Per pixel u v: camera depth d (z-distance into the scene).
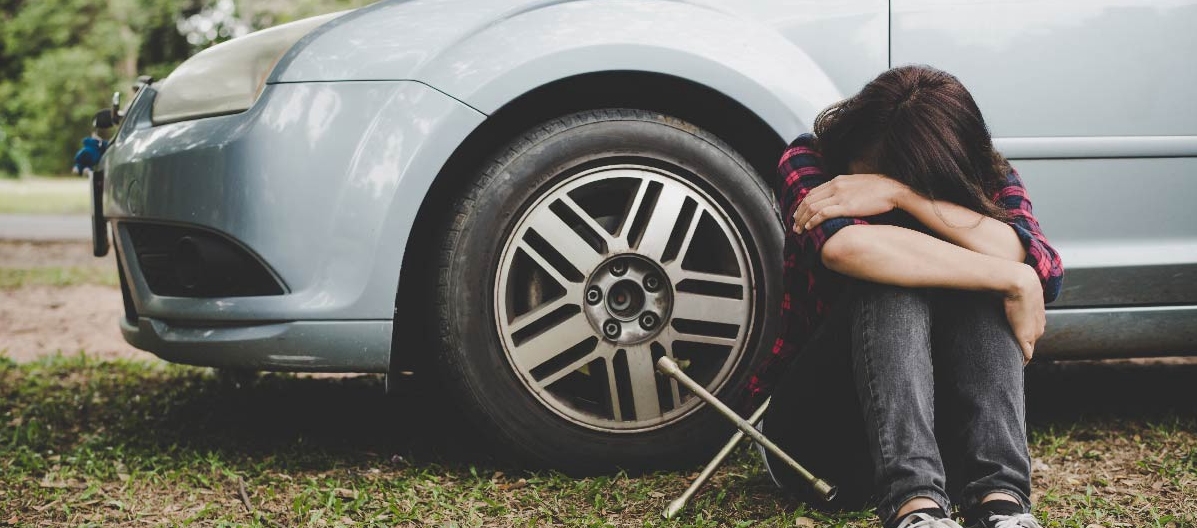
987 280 1.74
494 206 2.29
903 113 1.79
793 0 2.41
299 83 2.25
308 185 2.21
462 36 2.28
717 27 2.34
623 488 2.31
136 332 2.55
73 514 2.21
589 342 2.35
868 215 1.81
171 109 2.50
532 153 2.31
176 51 29.78
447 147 2.22
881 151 1.83
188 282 2.30
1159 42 2.50
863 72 2.40
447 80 2.24
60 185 28.38
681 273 2.36
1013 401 1.74
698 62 2.29
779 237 2.40
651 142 2.35
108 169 2.57
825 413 1.93
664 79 2.32
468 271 2.29
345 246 2.22
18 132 32.59
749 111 2.33
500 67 2.24
